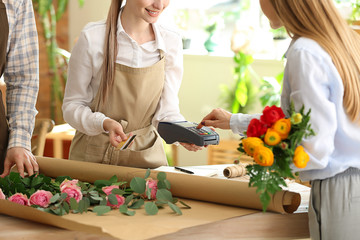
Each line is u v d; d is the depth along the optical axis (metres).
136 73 2.11
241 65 4.81
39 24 5.86
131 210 1.70
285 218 1.72
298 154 1.50
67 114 2.13
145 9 2.02
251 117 1.86
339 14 1.67
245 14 5.23
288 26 1.68
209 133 2.05
